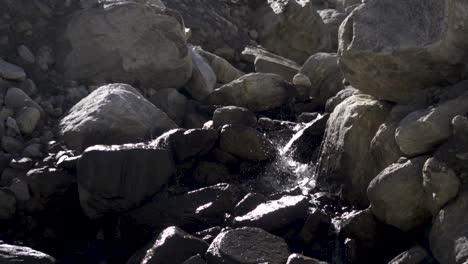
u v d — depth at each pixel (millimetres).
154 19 6758
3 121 5762
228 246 4309
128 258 4914
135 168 5078
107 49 6598
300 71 7262
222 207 4965
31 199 5234
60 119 5934
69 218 5230
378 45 4875
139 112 5816
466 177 4164
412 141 4395
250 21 9430
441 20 4672
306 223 4680
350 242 4508
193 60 7070
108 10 6691
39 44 6586
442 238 4086
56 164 5363
